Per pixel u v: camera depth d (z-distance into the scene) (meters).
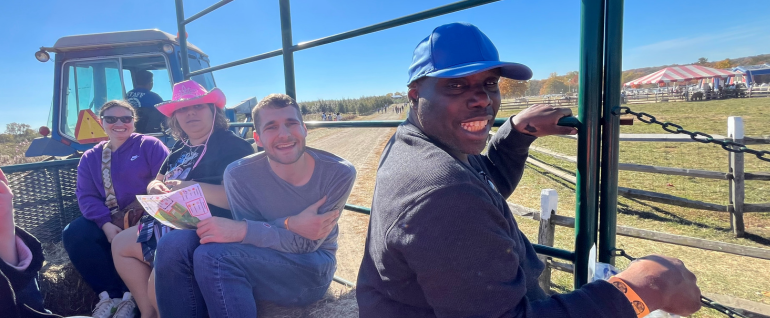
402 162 1.19
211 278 1.75
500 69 1.29
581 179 1.39
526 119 1.53
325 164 2.05
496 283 1.01
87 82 5.15
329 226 2.00
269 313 2.02
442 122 1.24
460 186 1.03
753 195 5.82
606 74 1.33
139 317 2.69
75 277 2.89
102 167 2.88
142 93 4.66
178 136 2.76
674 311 1.16
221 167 2.50
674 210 5.32
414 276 1.17
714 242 2.97
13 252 1.65
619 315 1.03
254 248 1.86
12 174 3.09
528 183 7.19
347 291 2.29
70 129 5.10
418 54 1.29
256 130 1.95
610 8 1.30
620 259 3.99
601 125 1.38
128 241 2.43
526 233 4.73
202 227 1.81
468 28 1.24
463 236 1.00
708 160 8.17
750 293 3.29
